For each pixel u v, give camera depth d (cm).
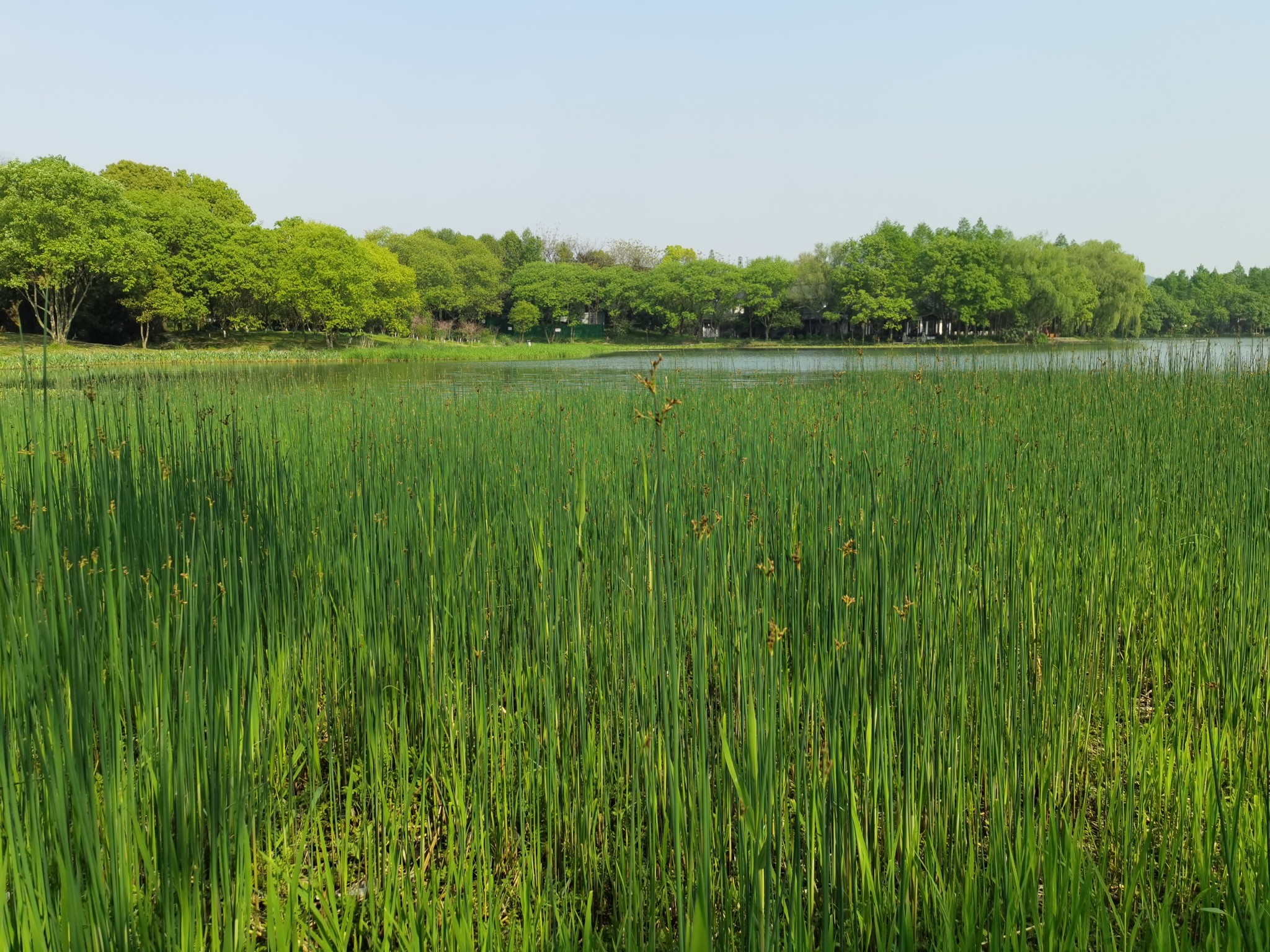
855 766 235
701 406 873
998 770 234
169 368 2636
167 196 4128
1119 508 443
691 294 6022
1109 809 251
